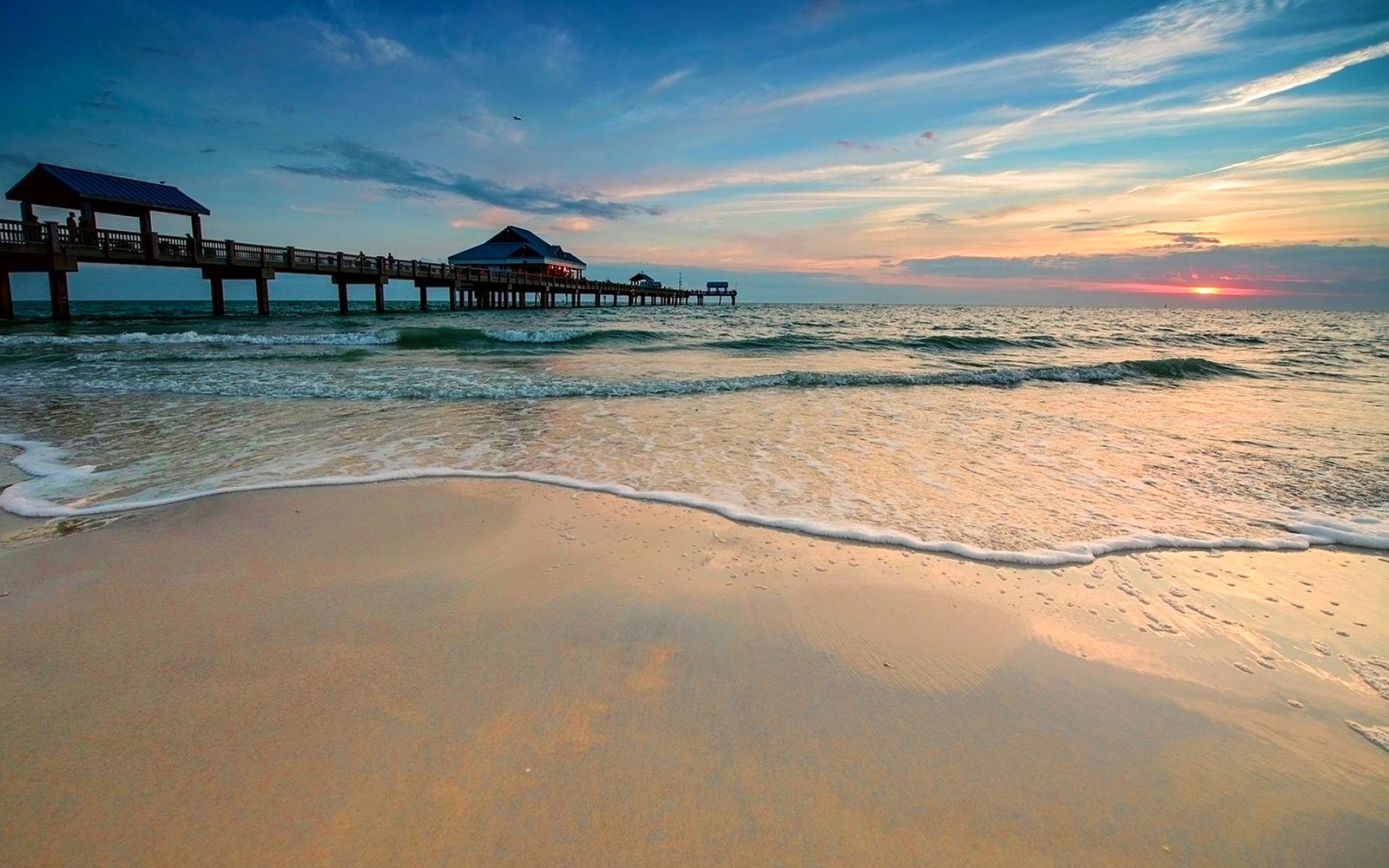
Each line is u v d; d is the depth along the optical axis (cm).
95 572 317
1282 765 200
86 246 2091
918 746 203
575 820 167
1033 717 221
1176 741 210
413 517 404
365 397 882
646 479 502
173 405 799
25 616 270
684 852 158
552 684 227
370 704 212
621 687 228
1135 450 647
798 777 186
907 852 161
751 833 165
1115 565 356
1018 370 1347
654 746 197
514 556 346
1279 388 1238
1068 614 298
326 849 155
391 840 158
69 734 194
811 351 1816
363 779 179
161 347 1598
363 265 3108
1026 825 172
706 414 796
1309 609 309
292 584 306
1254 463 598
